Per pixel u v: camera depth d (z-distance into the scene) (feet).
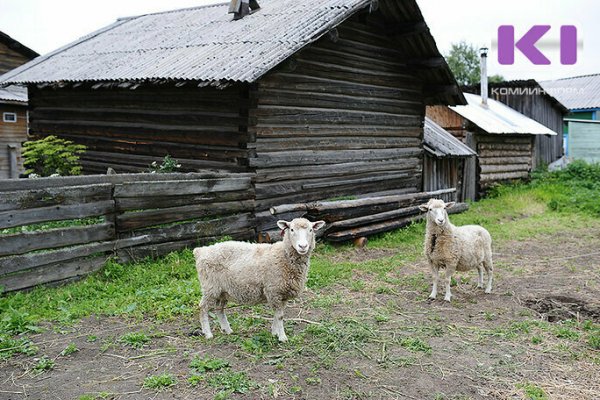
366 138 43.47
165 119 39.01
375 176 44.80
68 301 22.70
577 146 88.99
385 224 40.45
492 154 67.26
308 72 37.55
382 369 17.34
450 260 24.50
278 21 38.78
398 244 38.19
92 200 25.57
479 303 24.95
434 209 24.21
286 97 35.99
